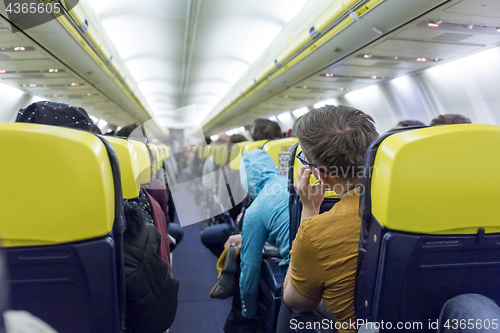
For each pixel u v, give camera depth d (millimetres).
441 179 753
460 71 5445
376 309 850
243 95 11188
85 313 965
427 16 3316
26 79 6109
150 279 1263
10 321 484
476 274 862
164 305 1305
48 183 843
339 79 6977
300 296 1030
